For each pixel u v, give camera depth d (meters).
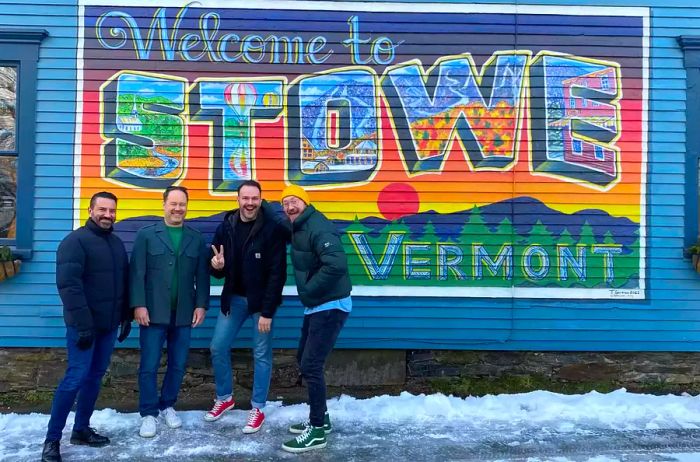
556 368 5.23
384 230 5.16
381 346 5.14
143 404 4.30
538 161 5.22
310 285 3.88
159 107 5.12
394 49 5.20
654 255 5.23
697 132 5.28
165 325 4.25
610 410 4.75
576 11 5.26
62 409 3.77
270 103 5.16
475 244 5.18
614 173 5.24
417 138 5.19
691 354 5.25
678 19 5.29
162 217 5.10
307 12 5.18
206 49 5.14
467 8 5.21
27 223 5.03
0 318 5.01
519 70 5.23
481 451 4.06
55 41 5.09
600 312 5.21
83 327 3.70
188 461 3.88
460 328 5.17
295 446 4.00
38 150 5.06
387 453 4.02
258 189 4.18
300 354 4.29
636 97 5.27
